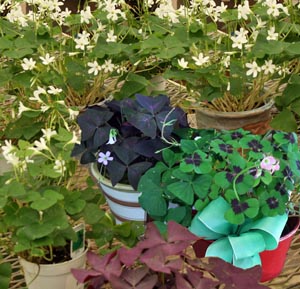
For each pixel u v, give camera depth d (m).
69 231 0.96
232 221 0.90
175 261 0.71
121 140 1.10
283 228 0.98
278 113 1.48
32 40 1.49
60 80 1.44
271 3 1.37
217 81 1.38
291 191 1.03
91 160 1.12
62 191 1.00
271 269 1.00
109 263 0.72
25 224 0.93
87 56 1.51
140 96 1.09
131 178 1.06
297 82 1.38
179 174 0.95
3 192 0.93
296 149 0.99
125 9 1.63
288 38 1.48
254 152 0.95
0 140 1.38
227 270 0.76
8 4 1.86
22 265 1.01
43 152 1.11
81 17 1.55
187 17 1.54
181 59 1.37
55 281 1.00
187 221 0.98
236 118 1.40
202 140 1.01
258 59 1.35
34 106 1.42
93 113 1.10
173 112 1.09
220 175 0.93
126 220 1.16
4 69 1.51
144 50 1.45
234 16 1.48
